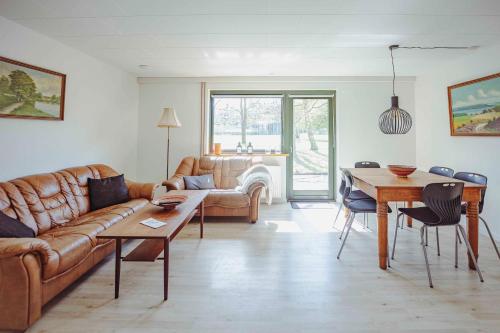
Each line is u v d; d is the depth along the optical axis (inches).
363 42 123.7
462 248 110.3
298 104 197.9
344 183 128.0
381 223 93.5
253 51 135.9
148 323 65.4
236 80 187.9
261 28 109.1
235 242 118.3
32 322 61.8
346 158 192.4
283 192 193.2
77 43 124.4
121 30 110.9
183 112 193.2
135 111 190.1
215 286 82.4
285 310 70.7
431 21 102.3
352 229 136.0
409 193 93.0
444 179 108.0
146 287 81.5
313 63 155.9
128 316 67.9
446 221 86.3
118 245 76.0
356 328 63.6
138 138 194.4
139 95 193.8
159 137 194.5
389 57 144.7
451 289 79.9
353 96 191.2
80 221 100.0
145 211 95.0
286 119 196.2
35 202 92.9
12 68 99.6
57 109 119.9
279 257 103.0
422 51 135.2
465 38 118.8
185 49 133.1
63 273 72.7
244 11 95.4
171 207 97.9
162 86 193.3
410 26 106.7
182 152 193.9
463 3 89.2
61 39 119.2
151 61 153.3
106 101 156.6
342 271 91.9
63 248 72.7
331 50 133.7
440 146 163.3
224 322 65.9
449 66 154.9
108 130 159.0
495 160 124.0
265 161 194.1
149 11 95.4
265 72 176.9
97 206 118.7
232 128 199.0
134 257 76.8
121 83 171.6
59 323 65.1
